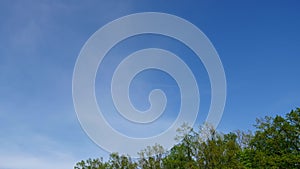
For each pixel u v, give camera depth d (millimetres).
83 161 44062
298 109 39094
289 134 38594
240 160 41125
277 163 37312
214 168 37812
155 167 40625
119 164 42531
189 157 39594
